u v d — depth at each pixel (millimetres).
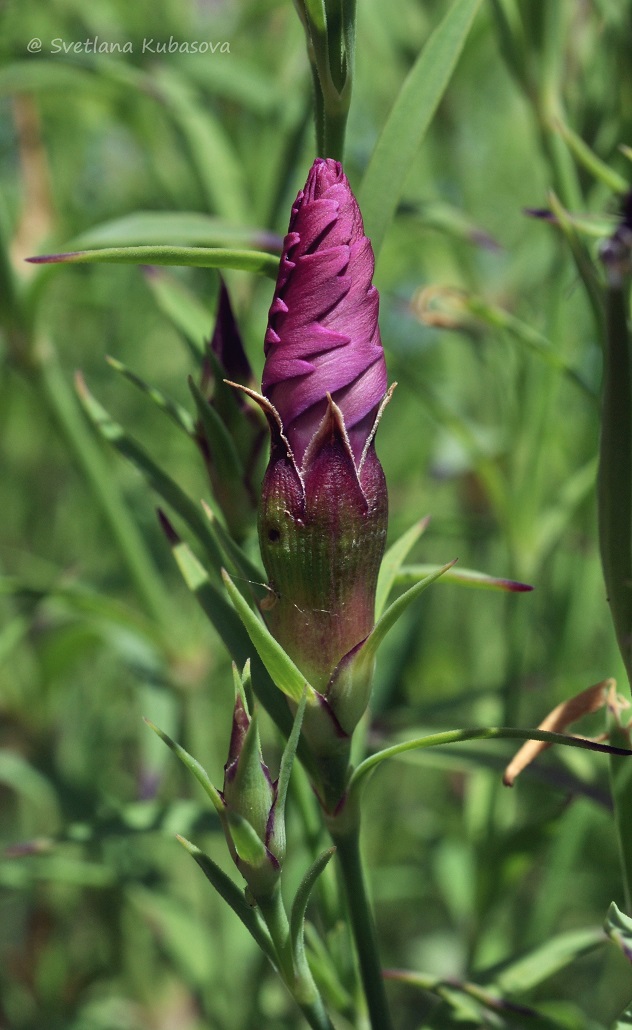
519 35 223
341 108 183
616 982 330
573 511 277
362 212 190
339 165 172
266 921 175
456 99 326
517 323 223
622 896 309
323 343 171
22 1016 325
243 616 173
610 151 229
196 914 302
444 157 337
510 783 187
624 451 178
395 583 190
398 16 301
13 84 295
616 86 228
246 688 176
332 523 173
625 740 185
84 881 286
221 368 190
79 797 293
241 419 191
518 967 210
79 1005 338
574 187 228
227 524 193
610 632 230
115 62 283
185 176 333
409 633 308
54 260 180
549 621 304
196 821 230
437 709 271
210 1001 291
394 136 189
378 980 188
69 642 301
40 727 327
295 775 204
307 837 205
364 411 173
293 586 175
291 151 262
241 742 172
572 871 312
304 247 171
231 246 227
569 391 315
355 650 176
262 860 172
